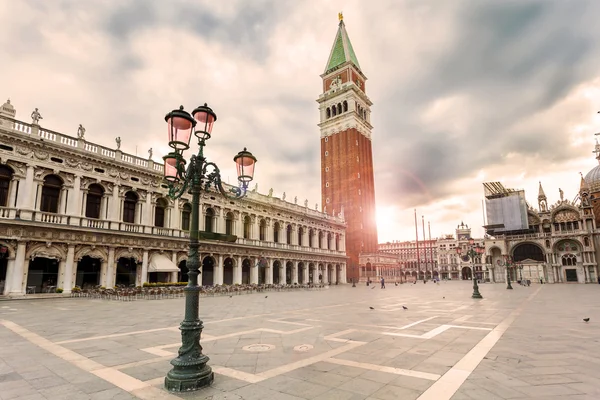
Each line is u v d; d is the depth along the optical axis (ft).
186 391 22.74
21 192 108.37
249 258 189.47
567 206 299.17
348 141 331.16
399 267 352.08
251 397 21.66
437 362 29.81
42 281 112.68
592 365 28.81
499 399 21.27
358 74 370.32
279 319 58.08
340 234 286.46
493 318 58.90
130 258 136.15
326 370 27.48
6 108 109.19
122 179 136.05
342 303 91.35
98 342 38.78
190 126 29.14
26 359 31.22
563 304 86.38
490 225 325.01
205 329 47.44
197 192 28.45
